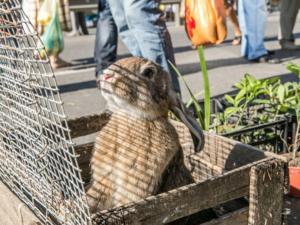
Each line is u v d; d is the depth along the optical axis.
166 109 2.47
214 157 2.81
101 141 2.35
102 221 1.75
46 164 2.01
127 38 4.74
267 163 2.18
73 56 9.11
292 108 3.54
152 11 4.01
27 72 1.76
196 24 3.68
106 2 5.29
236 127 3.45
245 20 7.40
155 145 2.32
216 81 6.30
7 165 2.52
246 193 2.17
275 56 8.02
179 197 1.95
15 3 1.62
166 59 4.03
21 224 2.11
